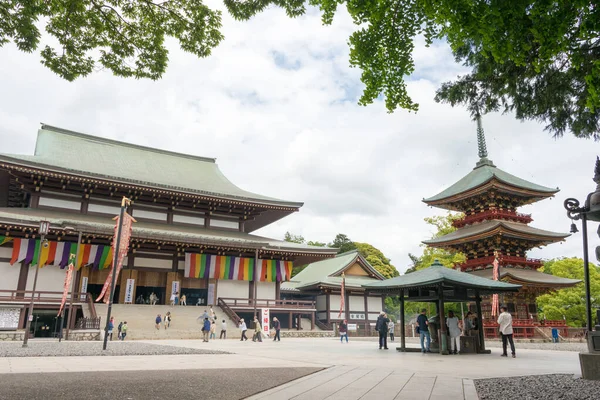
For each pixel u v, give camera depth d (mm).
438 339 18766
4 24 10156
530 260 43250
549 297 53125
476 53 10180
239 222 49094
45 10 10195
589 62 8914
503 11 5574
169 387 7316
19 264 34375
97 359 13211
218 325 36281
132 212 43344
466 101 11516
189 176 52375
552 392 7684
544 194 45438
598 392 7535
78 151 47062
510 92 10703
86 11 10461
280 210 49406
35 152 44062
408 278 19047
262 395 7070
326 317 51219
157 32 11273
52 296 34656
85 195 40688
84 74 11781
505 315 17047
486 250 44125
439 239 46250
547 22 5656
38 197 38625
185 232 42562
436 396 7227
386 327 20938
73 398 5965
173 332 31516
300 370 10734
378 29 7508
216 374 9453
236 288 43969
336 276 54500
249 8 10586
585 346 29047
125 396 6270
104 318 32000
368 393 7461
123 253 22609
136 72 12125
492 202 44562
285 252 44812
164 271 40875
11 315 30969
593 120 10656
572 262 54344
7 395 6004
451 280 17141
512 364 13438
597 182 10188
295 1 10297
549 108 10797
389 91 7895
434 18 6348
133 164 49688
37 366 10500
